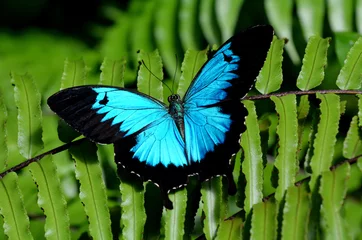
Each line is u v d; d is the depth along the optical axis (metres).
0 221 0.94
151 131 0.91
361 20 1.01
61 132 0.91
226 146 0.90
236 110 0.90
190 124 0.91
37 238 0.95
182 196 0.90
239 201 0.91
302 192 0.90
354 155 0.91
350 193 0.99
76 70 0.93
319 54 0.92
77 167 0.90
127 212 0.90
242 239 0.90
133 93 0.91
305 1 1.02
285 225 0.89
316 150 0.90
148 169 0.90
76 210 0.97
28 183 0.97
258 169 0.90
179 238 0.90
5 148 0.91
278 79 0.92
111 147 0.97
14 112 1.01
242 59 0.90
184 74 0.93
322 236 0.90
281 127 0.90
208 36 1.03
